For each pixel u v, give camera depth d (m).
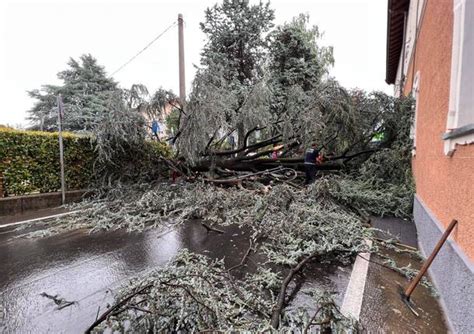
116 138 6.26
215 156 7.46
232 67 14.38
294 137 7.48
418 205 4.21
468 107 2.23
